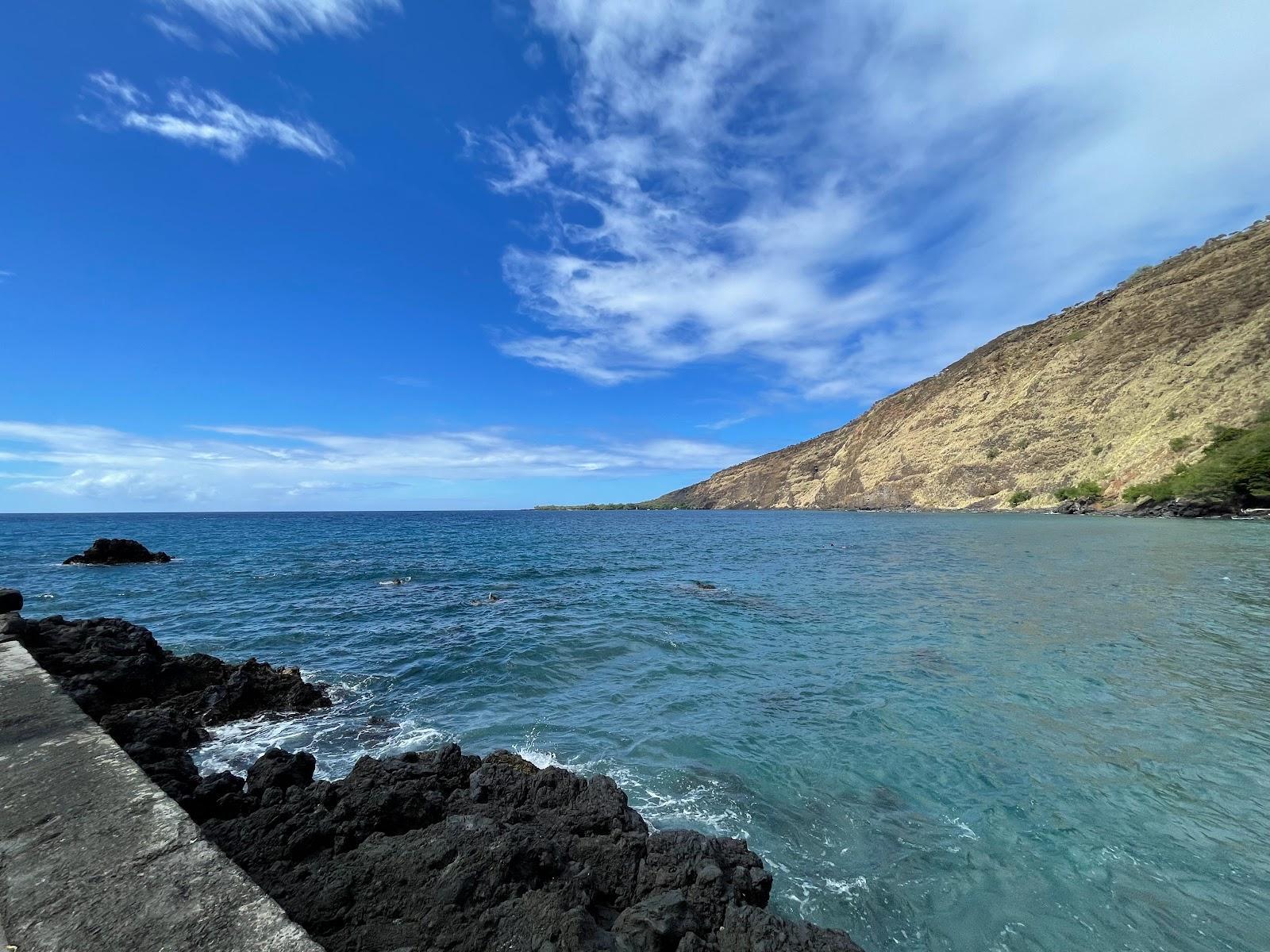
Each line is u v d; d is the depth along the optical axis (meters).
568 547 40.16
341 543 43.34
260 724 8.34
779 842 5.27
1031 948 4.03
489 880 3.46
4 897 2.33
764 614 15.74
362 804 4.44
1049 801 5.89
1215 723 7.69
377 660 11.57
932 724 7.91
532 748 7.38
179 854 2.70
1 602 9.96
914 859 5.02
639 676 10.40
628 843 4.32
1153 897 4.50
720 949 3.47
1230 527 38.44
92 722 4.32
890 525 61.81
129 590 20.47
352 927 3.10
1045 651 11.22
